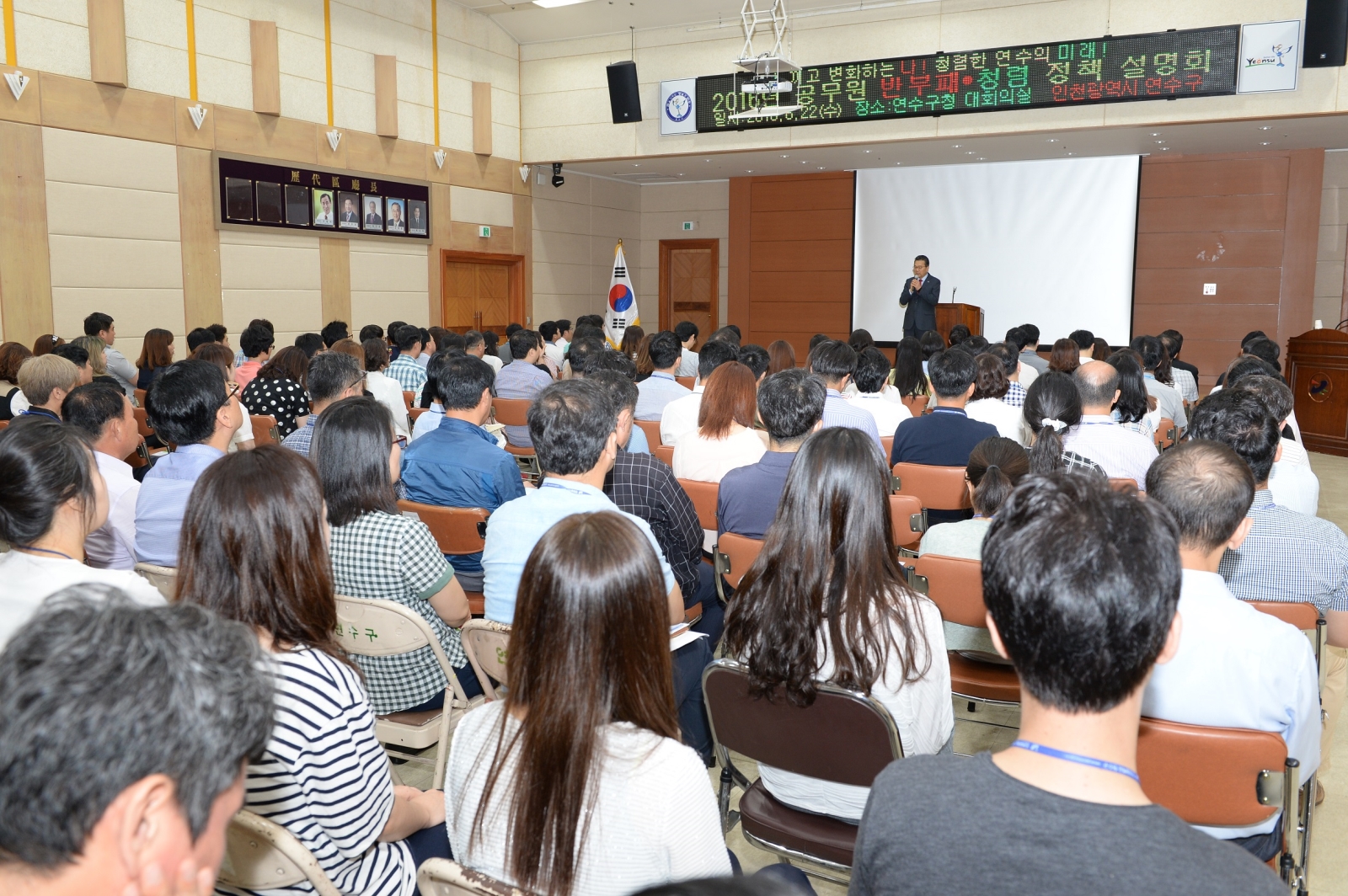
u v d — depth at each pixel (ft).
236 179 27.68
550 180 40.16
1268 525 6.97
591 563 3.73
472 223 36.47
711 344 16.11
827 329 41.91
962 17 29.40
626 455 9.16
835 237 41.27
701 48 34.01
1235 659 4.99
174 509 7.91
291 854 4.03
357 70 31.42
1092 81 27.25
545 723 3.69
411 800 5.51
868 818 3.05
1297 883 5.94
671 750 3.78
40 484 5.37
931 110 29.32
